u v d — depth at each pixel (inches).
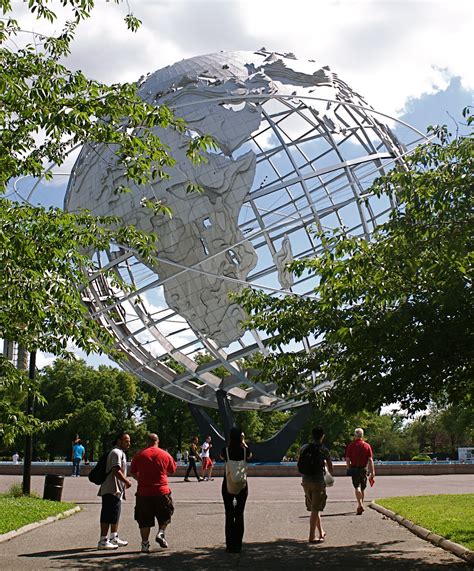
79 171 1326.3
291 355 570.3
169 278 1181.1
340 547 489.1
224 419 1368.1
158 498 471.2
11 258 420.8
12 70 410.0
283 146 1210.0
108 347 530.0
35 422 488.1
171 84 1323.8
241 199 1186.6
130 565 411.8
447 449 4040.4
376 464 1574.8
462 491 943.7
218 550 476.4
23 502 722.8
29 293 430.0
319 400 553.0
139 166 447.8
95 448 2773.1
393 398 465.1
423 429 3969.0
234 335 1203.9
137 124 441.4
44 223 433.7
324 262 474.9
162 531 476.4
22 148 424.2
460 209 418.9
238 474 462.3
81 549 477.7
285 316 544.1
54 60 428.1
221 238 1184.2
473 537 480.7
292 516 684.1
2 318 457.1
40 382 2962.6
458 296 408.2
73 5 438.9
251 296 582.6
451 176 429.4
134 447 2896.2
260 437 2711.6
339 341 494.3
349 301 466.3
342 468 1392.7
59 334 478.6
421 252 451.2
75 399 2780.5
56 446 2876.5
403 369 451.8
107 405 2849.4
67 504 759.7
